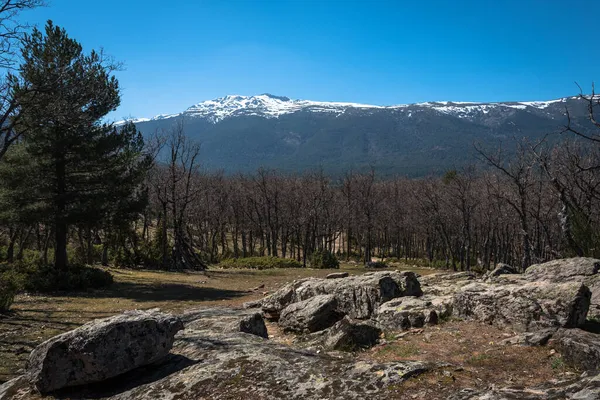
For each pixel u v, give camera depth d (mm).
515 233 47344
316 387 4898
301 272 33219
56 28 21078
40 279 20641
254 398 4812
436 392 4586
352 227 60656
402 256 81188
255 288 24000
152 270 34094
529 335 7656
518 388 4535
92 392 5730
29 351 10320
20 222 22484
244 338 7391
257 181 61031
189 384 5316
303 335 11055
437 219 47688
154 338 6074
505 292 9352
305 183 60375
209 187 57375
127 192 24578
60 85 17859
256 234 72562
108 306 17344
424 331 9391
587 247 13758
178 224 38312
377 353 8172
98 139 23172
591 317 8648
